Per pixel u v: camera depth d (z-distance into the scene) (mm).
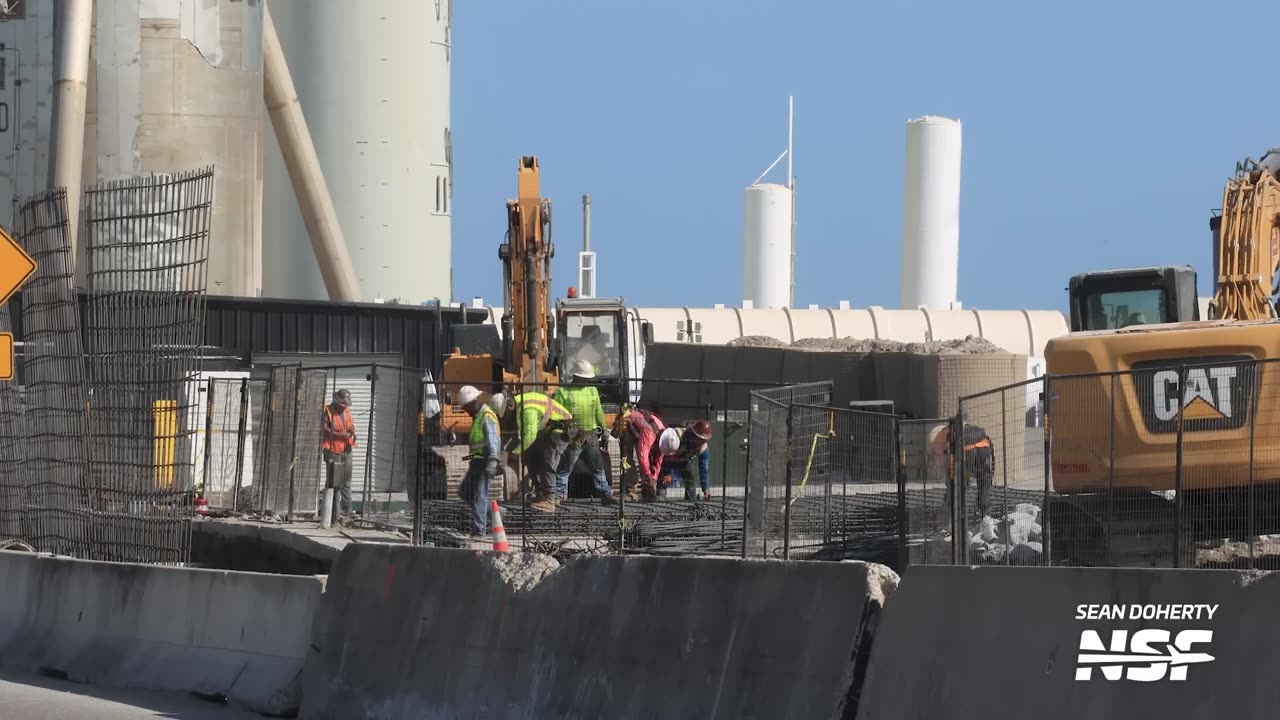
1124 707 14609
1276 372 26062
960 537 25938
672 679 17922
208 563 34656
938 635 15844
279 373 35688
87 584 26359
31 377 32000
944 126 156375
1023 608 15367
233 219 55062
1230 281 33156
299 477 34750
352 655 21250
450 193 90125
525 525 32875
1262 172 33281
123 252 29531
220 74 54531
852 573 16656
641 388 70438
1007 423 28500
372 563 21547
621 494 33750
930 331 122438
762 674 17109
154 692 23891
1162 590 14586
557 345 54594
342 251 70125
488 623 20000
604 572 19000
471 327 64375
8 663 26984
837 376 65562
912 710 15844
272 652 22641
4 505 32969
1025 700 15148
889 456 30969
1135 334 28672
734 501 42219
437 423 46594
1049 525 26031
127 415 28984
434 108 88188
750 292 169875
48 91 55625
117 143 53250
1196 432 26406
